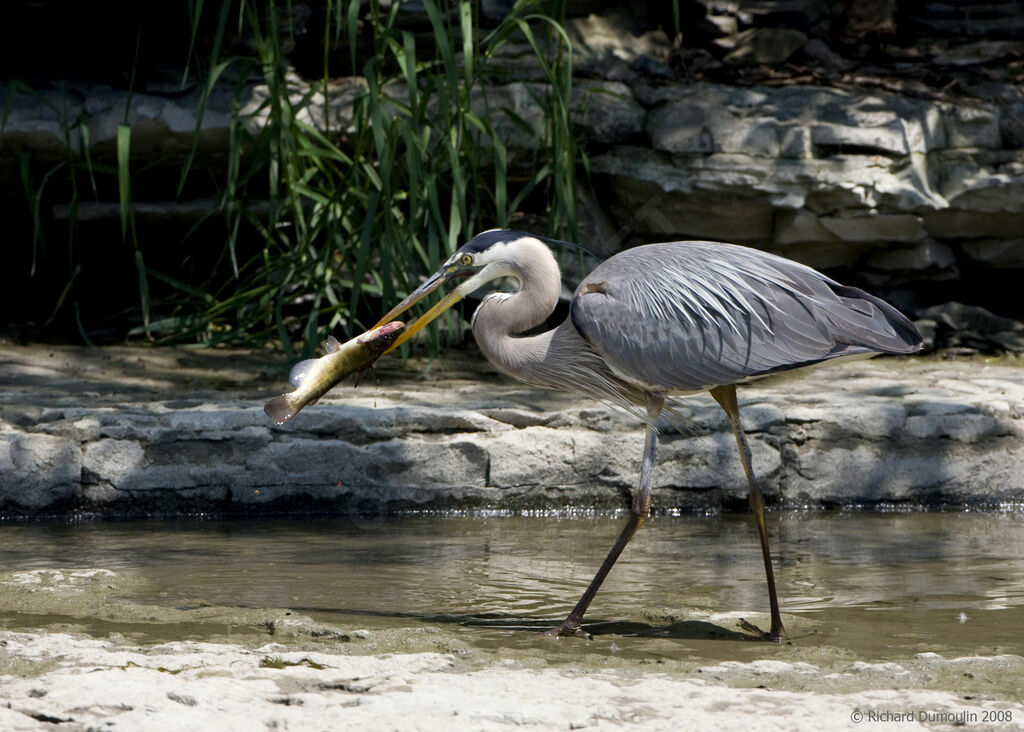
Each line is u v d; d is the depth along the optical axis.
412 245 14.36
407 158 13.92
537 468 11.80
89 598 8.22
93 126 15.40
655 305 7.57
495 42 14.88
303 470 11.56
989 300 17.45
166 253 17.19
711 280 7.55
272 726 5.32
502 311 8.10
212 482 11.49
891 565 9.55
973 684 6.27
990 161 16.27
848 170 15.67
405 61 13.70
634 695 5.88
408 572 9.24
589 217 16.38
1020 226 16.33
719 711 5.61
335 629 7.29
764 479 12.02
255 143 14.72
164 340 15.88
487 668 6.52
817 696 5.90
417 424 11.75
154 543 10.25
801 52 17.61
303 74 16.88
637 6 17.72
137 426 11.45
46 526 11.02
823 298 7.46
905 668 6.55
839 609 8.17
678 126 16.09
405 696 5.76
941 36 18.11
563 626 7.48
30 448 11.26
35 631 7.24
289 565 9.43
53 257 17.09
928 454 12.27
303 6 16.41
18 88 15.70
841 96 16.39
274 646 6.90
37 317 16.84
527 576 9.17
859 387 13.58
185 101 15.70
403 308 8.13
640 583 8.96
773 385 13.78
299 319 16.59
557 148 14.31
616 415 12.06
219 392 13.09
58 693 5.69
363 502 11.66
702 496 12.00
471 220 14.36
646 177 16.00
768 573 7.44
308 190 14.70
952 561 9.70
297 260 14.82
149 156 15.80
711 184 15.80
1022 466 12.32
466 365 15.10
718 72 17.23
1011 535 10.81
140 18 16.12
